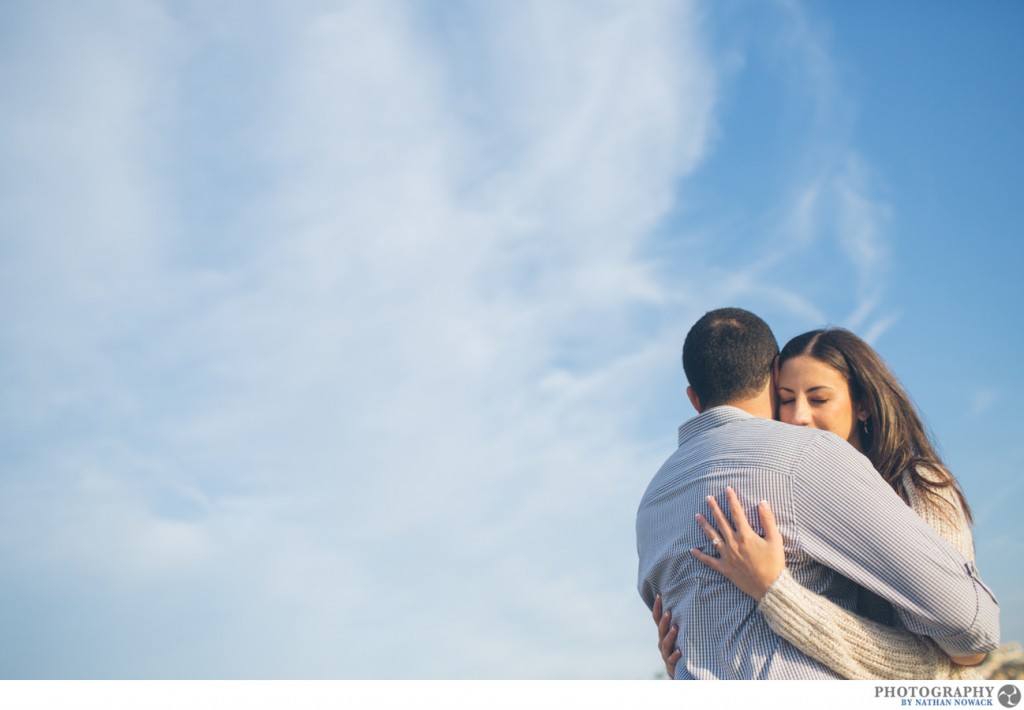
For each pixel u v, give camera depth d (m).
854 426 2.71
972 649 1.94
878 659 1.94
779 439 2.12
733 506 2.04
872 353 2.69
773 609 1.94
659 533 2.26
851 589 2.08
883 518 1.97
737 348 2.38
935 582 1.91
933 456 2.57
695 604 2.09
